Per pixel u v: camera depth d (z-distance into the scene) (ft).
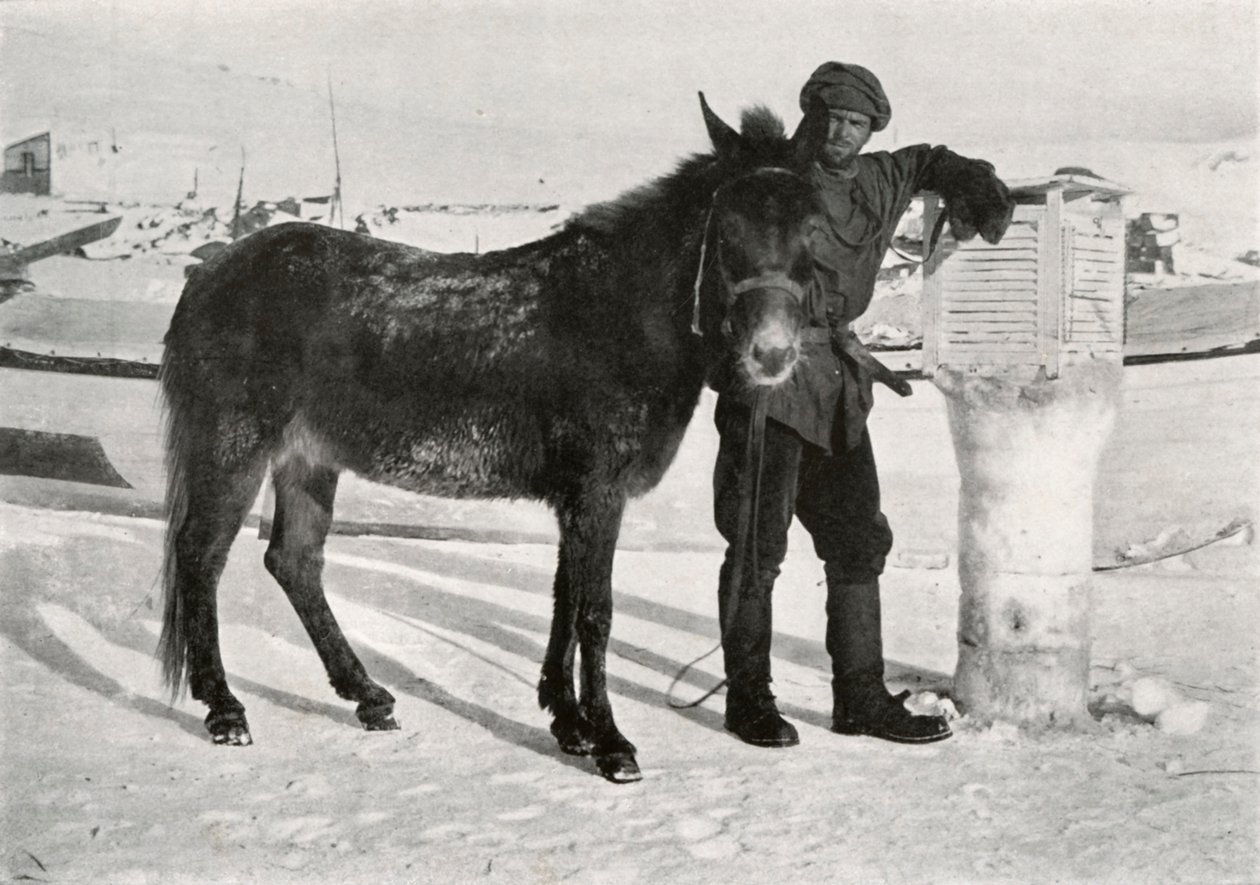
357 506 26.94
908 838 10.13
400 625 18.33
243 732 12.96
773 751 12.80
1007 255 12.99
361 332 13.47
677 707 14.60
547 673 13.17
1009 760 12.30
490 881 9.25
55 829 10.28
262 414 13.44
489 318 13.21
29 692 14.33
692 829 10.38
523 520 26.94
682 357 12.76
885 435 26.86
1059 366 12.84
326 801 11.14
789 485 13.15
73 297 28.02
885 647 17.69
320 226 14.28
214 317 13.55
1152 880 9.19
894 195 13.29
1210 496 24.39
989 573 13.39
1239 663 16.07
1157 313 26.61
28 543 21.21
